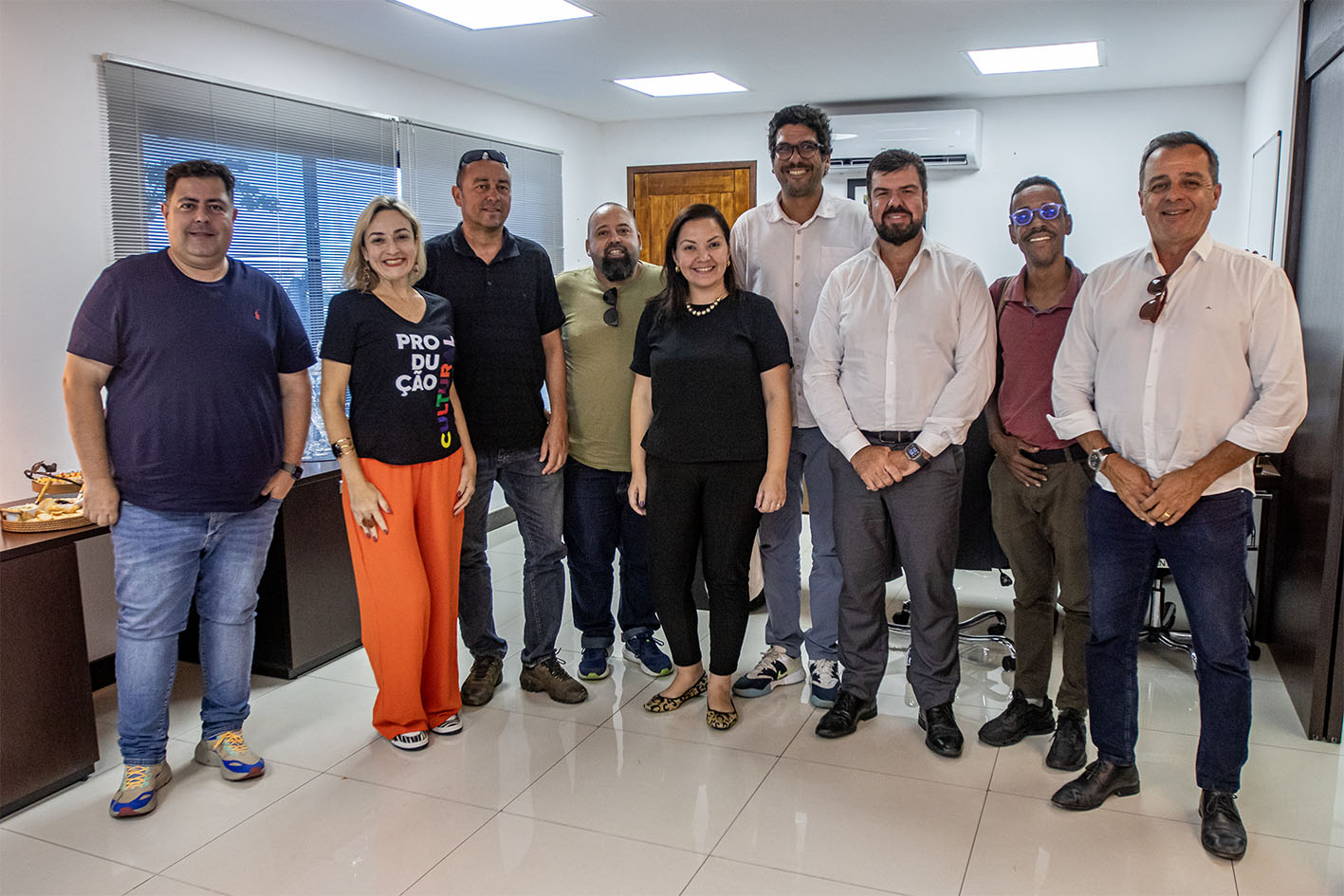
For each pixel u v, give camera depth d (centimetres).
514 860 223
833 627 309
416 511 276
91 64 334
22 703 247
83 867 223
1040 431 262
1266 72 470
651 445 281
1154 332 219
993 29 433
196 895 211
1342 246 267
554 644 323
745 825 237
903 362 261
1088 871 214
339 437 266
